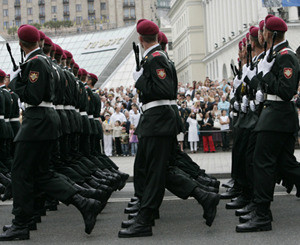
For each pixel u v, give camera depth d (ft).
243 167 27.99
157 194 21.77
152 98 21.81
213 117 73.31
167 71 21.62
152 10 341.00
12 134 37.14
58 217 27.25
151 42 22.39
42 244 20.80
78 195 21.85
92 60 155.02
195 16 219.61
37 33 22.33
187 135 76.79
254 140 26.50
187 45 225.76
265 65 21.88
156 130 21.77
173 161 23.47
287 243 19.26
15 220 21.88
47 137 21.72
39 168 22.00
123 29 160.15
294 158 23.75
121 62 140.36
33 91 21.33
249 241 19.81
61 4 350.43
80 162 32.22
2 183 34.40
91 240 21.24
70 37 169.07
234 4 168.55
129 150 76.28
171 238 20.98
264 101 22.61
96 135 39.96
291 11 130.21
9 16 354.13
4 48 159.22
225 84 97.35
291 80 21.39
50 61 22.74
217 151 73.82
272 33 22.29
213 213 21.84
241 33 152.25
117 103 80.07
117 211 28.68
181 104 73.00
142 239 21.02
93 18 347.56
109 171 37.24
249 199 27.78
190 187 22.12
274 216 24.72
